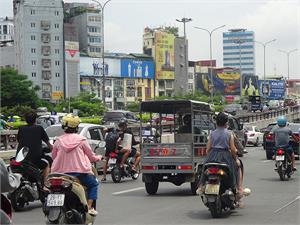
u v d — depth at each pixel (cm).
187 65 18550
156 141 1833
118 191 1761
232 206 1268
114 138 2038
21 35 14888
